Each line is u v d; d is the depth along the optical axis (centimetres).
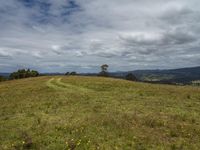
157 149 1202
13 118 2048
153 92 3700
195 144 1280
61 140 1355
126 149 1207
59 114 2094
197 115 1973
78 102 2764
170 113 2041
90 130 1543
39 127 1659
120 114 2002
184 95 3325
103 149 1216
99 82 5766
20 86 6203
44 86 5459
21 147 1266
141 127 1606
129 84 5219
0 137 1474
